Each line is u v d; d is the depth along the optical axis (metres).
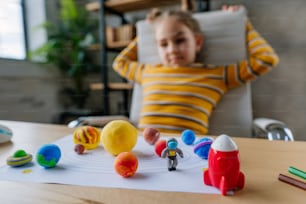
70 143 0.44
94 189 0.26
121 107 1.72
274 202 0.23
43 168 0.32
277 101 1.22
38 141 0.47
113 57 1.76
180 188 0.26
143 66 1.01
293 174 0.30
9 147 0.43
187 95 0.85
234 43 0.92
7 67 1.44
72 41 1.72
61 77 1.83
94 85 1.62
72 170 0.32
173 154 0.32
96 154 0.38
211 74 0.87
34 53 1.64
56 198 0.24
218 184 0.25
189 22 0.92
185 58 0.91
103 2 1.43
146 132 0.43
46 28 1.74
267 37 1.23
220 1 1.33
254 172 0.31
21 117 1.53
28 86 1.58
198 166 0.32
